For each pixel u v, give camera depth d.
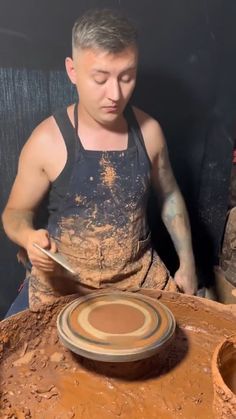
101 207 1.17
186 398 0.84
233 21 1.46
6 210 1.22
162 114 1.52
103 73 1.01
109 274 1.19
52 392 0.85
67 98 1.43
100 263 1.19
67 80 1.41
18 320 0.95
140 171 1.18
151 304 0.98
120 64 1.01
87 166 1.15
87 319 0.92
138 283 1.21
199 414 0.81
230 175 1.62
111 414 0.81
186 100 1.52
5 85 1.38
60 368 0.91
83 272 1.19
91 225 1.18
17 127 1.43
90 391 0.86
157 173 1.28
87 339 0.86
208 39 1.46
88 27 1.00
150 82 1.47
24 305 1.27
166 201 1.34
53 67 1.39
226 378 0.77
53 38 1.36
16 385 0.87
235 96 1.54
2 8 1.29
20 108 1.41
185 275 1.27
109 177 1.15
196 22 1.44
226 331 1.01
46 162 1.16
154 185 1.33
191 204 1.65
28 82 1.39
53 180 1.18
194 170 1.61
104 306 0.96
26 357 0.94
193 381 0.88
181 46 1.45
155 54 1.45
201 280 1.69
